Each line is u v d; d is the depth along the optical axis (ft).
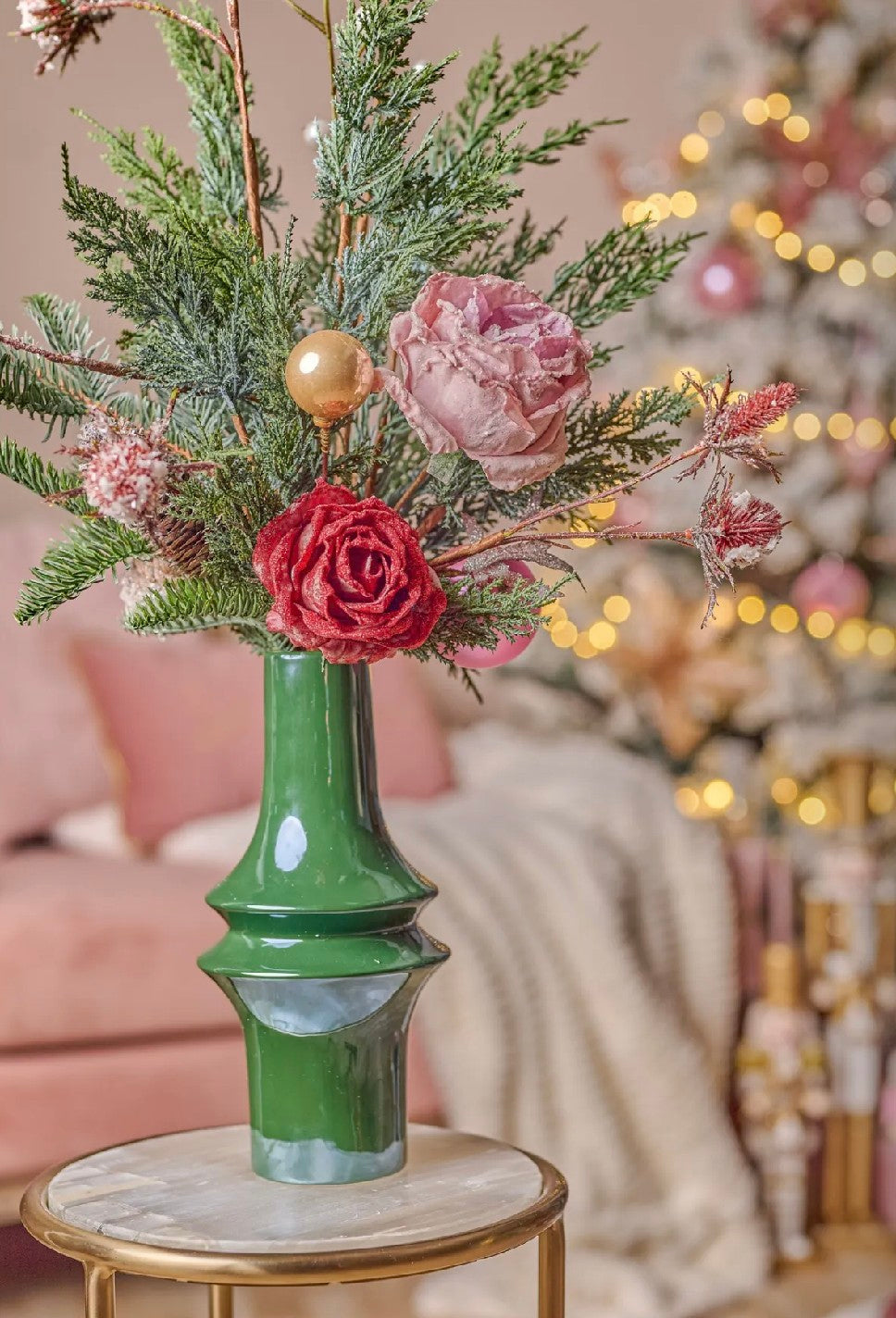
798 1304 11.05
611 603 15.30
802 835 14.49
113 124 14.75
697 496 14.89
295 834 6.23
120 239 6.08
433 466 6.06
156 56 14.82
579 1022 11.27
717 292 15.08
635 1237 11.21
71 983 9.86
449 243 6.15
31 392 6.38
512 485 6.05
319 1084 6.16
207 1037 10.19
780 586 16.26
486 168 6.19
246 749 12.49
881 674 15.26
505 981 11.02
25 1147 9.68
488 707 15.34
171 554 6.00
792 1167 11.95
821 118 15.89
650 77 18.49
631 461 6.56
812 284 15.69
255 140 6.46
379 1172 6.21
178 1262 5.74
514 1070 10.96
